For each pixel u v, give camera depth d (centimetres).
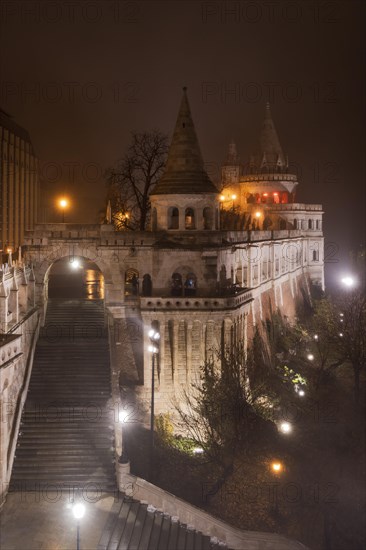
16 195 8944
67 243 5722
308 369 7219
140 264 5769
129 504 3944
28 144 9788
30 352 5081
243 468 4856
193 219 5903
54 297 6575
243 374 5472
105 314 5828
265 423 5403
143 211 7312
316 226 10812
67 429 4550
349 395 6762
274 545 4012
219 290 5794
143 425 5275
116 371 5012
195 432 5028
